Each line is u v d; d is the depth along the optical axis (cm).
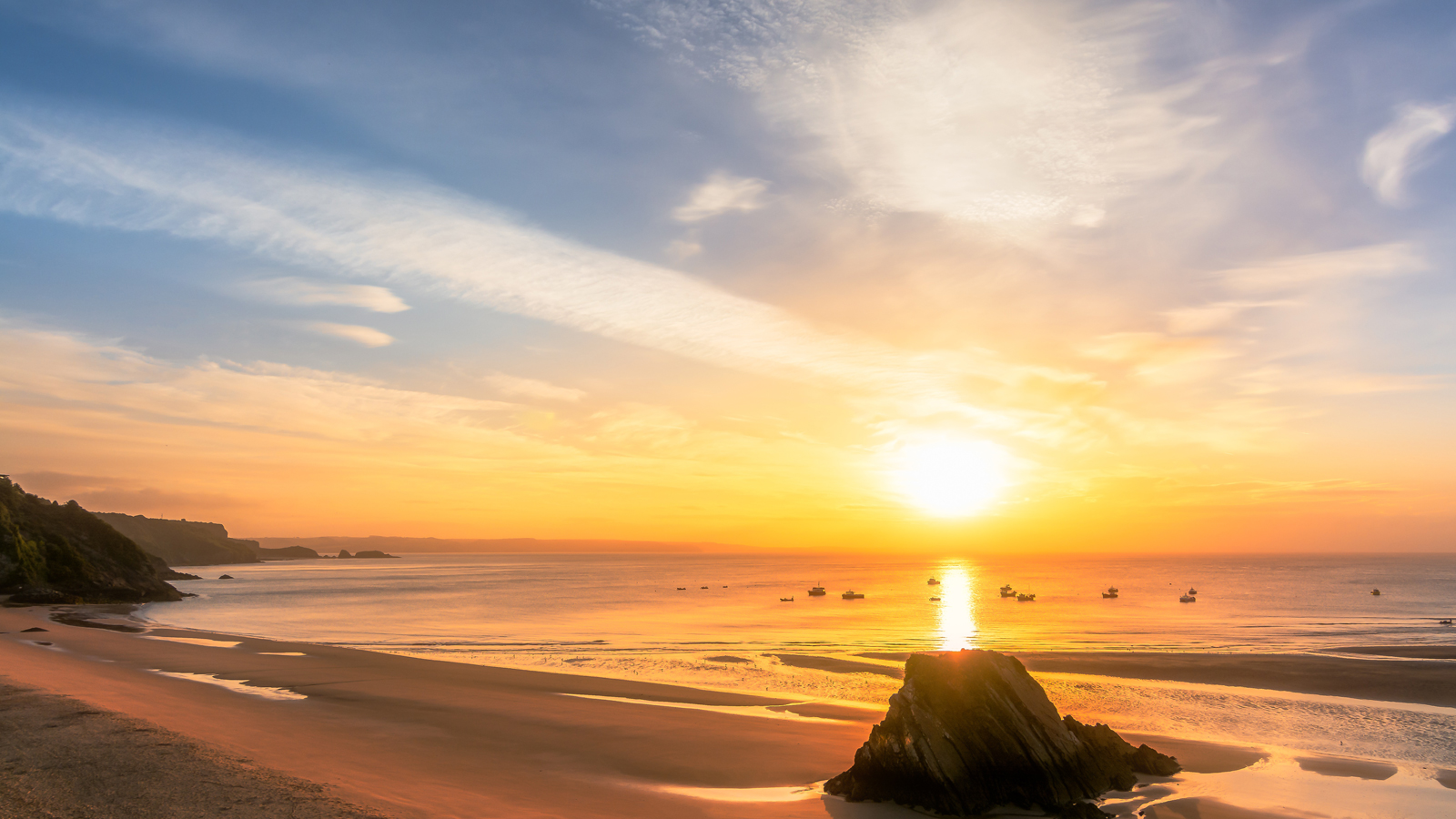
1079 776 1641
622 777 1738
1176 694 3042
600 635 5891
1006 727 1619
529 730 2217
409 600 10981
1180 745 2130
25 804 1324
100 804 1343
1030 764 1585
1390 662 3781
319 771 1641
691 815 1458
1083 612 9050
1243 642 5228
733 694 2970
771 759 1922
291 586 15512
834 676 3531
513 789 1599
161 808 1327
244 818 1290
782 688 3181
